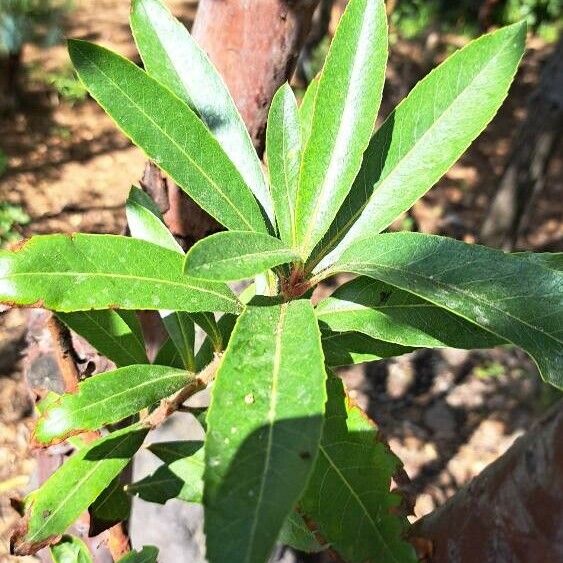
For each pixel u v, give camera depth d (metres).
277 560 0.41
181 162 0.26
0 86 1.89
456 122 0.26
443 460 1.09
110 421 0.26
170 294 0.24
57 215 1.59
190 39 0.29
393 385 1.23
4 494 0.96
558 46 1.34
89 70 0.25
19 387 1.12
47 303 0.22
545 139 1.39
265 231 0.26
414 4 2.72
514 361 1.30
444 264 0.22
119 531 0.37
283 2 0.34
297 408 0.18
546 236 1.73
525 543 0.26
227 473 0.17
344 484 0.24
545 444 0.26
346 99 0.25
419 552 0.29
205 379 0.28
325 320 0.26
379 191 0.27
